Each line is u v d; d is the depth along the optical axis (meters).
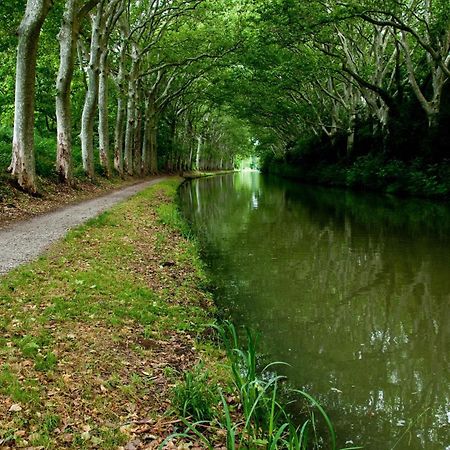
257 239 17.33
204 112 69.81
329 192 36.41
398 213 22.61
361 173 36.03
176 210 22.36
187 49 36.72
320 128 50.97
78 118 41.59
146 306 8.38
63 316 7.11
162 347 7.01
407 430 5.60
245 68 38.16
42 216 15.21
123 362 6.19
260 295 10.49
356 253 14.59
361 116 42.69
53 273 8.98
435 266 12.75
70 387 5.28
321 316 9.27
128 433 4.69
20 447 4.16
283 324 8.84
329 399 6.26
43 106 35.53
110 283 9.10
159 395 5.59
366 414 5.92
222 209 27.58
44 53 30.23
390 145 33.91
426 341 8.21
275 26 26.09
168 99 48.91
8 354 5.66
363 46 35.72
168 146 58.72
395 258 13.78
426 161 29.78
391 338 8.30
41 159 23.72
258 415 5.30
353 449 5.18
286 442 4.74
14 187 17.41
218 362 6.80
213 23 34.91
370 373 6.99
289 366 7.17
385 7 23.84
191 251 13.70
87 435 4.50
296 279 11.77
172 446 4.60
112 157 48.66
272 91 44.09
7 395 4.83
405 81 34.56
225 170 126.69
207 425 5.09
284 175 67.25
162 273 10.91
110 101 44.75
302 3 23.89
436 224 19.23
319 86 39.59
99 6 25.52
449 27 26.64
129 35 33.50
